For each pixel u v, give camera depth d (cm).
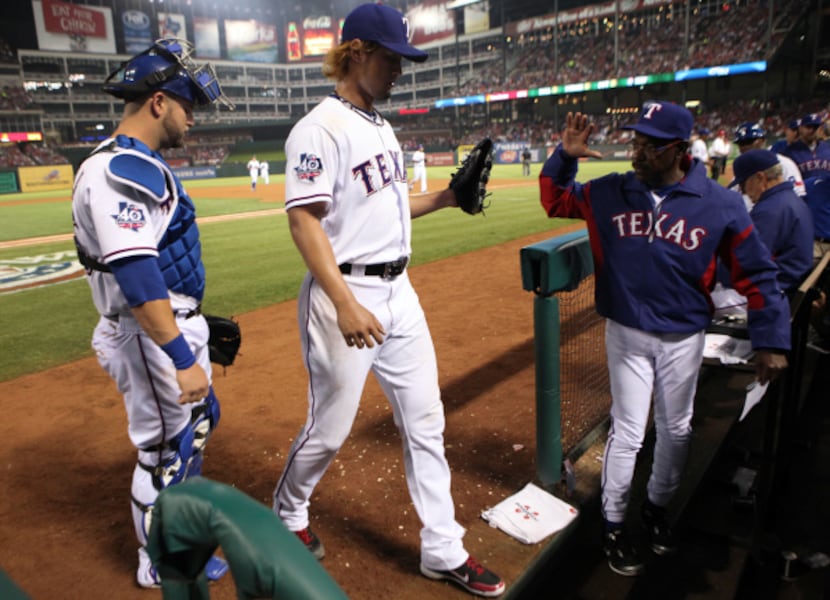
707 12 4394
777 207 346
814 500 325
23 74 5738
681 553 273
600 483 270
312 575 63
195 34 6556
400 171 202
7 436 346
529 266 239
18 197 2831
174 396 206
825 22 3834
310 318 198
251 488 283
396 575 221
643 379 233
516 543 231
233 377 432
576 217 243
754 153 352
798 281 354
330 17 6919
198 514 70
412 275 777
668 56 4341
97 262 192
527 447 316
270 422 356
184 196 201
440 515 210
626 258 222
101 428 356
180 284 201
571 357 374
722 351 302
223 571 224
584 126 232
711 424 335
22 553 239
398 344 206
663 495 251
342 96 192
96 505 274
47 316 620
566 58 4975
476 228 1198
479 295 661
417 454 211
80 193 179
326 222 193
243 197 2267
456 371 432
